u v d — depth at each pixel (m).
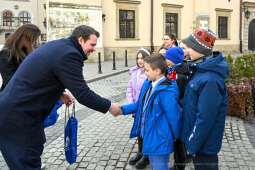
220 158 3.07
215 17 22.97
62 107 5.68
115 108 2.30
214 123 1.89
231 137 3.72
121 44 18.77
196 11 21.36
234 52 24.33
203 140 1.83
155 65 2.21
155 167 2.24
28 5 37.81
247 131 4.02
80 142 3.65
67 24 15.34
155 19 19.94
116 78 9.85
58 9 15.03
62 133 4.05
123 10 18.86
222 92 1.85
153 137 2.18
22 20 37.91
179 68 2.49
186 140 1.98
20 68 1.93
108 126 4.36
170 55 2.43
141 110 2.41
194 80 1.90
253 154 3.16
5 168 2.87
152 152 2.17
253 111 4.74
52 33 15.06
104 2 17.77
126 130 4.13
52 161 3.08
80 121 4.66
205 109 1.79
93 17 16.08
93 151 3.34
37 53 1.91
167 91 2.16
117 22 18.41
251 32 25.61
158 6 19.92
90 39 2.04
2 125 1.88
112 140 3.71
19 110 1.86
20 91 1.87
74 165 2.98
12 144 1.91
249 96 4.60
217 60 1.83
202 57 2.04
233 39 24.36
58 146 3.53
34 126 1.95
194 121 1.92
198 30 2.05
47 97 1.93
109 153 3.28
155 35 20.08
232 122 4.41
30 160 1.95
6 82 2.46
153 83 2.34
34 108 1.90
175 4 20.58
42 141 2.09
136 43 19.36
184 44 2.12
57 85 1.95
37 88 1.89
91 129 4.21
